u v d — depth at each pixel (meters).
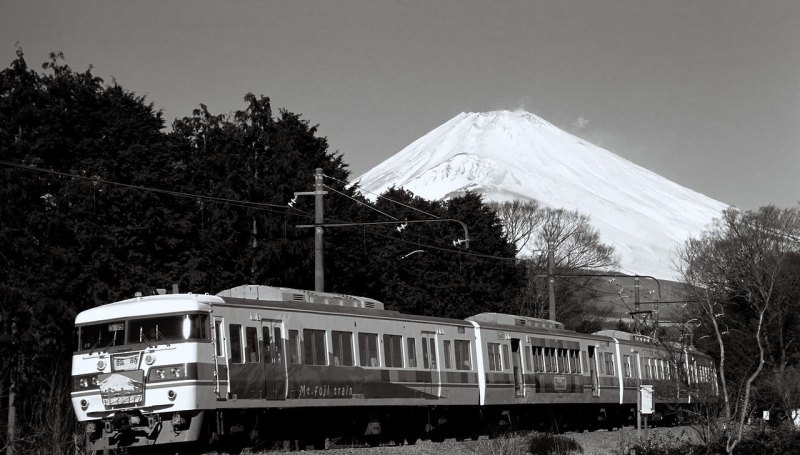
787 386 49.41
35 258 41.56
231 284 49.50
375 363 35.22
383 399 35.38
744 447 36.91
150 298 28.25
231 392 28.52
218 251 49.59
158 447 28.25
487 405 42.09
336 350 33.34
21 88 45.44
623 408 56.06
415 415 38.66
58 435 29.83
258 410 30.34
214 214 49.84
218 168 52.69
